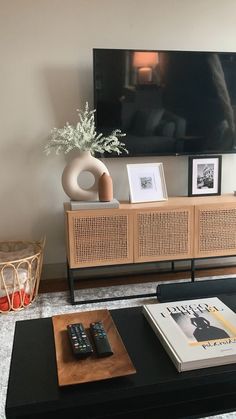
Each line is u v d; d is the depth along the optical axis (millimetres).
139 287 2729
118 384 1017
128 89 2670
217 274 2949
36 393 994
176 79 2732
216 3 2812
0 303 2307
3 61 2572
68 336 1193
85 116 2611
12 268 2342
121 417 1086
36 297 2545
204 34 2834
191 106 2801
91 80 2713
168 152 2840
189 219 2539
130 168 2688
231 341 1146
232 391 1188
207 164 2881
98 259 2443
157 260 2539
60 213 2836
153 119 2758
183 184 2994
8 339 2018
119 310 1456
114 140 2604
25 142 2699
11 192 2742
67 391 996
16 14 2537
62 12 2596
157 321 1276
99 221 2402
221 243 2627
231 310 1353
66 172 2473
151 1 2709
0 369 1759
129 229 2453
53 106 2693
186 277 2900
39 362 1132
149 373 1062
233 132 2918
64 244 2879
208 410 1113
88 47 2674
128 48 2738
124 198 2904
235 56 2791
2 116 2635
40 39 2600
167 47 2797
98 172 2494
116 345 1153
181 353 1092
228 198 2770
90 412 1095
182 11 2770
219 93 2824
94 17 2646
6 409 954
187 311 1341
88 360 1078
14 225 2789
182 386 1040
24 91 2637
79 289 2701
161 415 1094
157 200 2676
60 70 2662
